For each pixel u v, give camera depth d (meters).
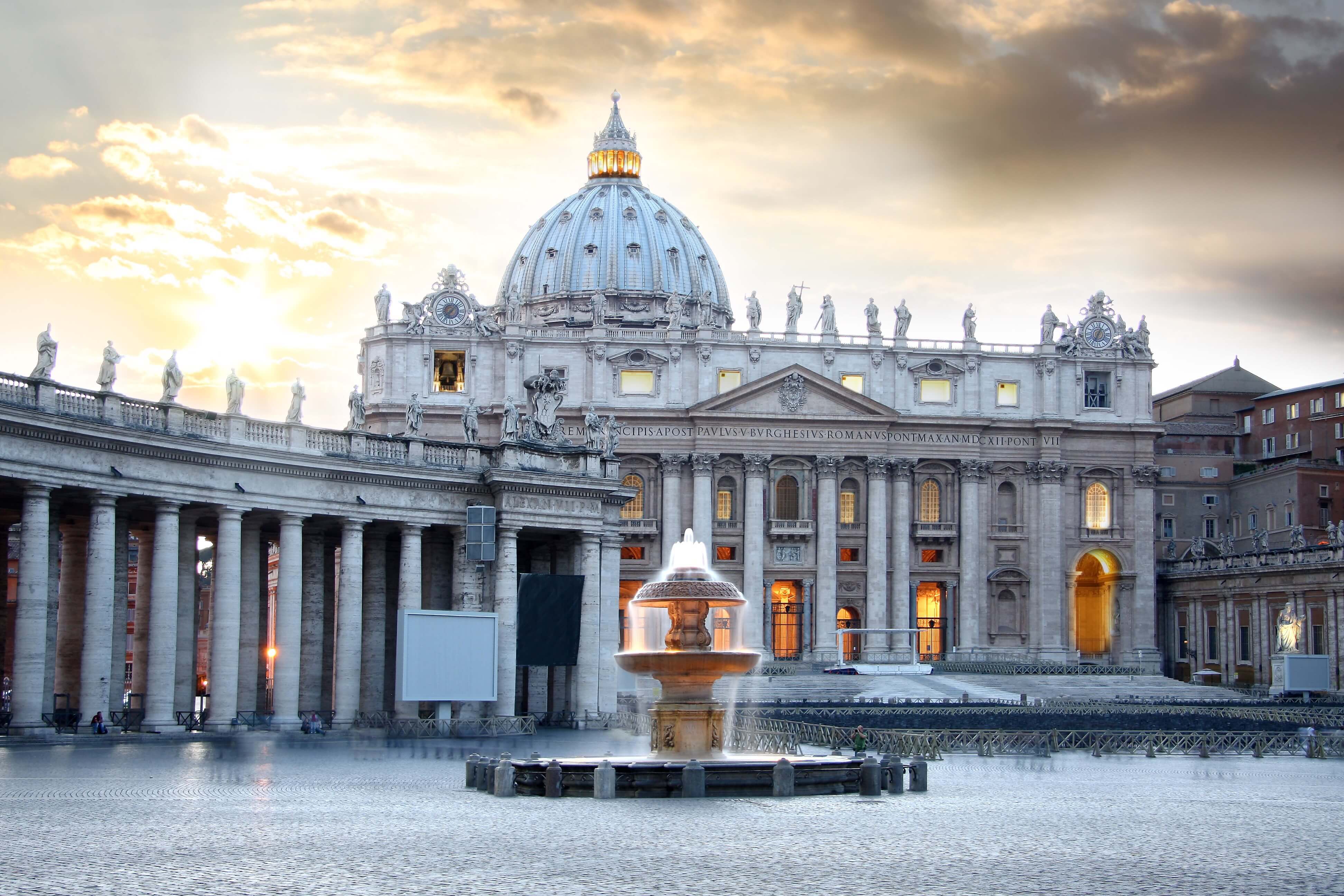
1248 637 144.38
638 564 157.75
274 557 120.12
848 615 163.88
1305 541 157.75
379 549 73.75
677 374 159.50
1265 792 48.03
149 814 36.38
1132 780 52.69
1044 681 136.38
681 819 36.56
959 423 161.75
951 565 163.12
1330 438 166.62
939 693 127.06
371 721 69.88
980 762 62.50
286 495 65.75
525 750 59.88
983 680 136.25
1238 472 177.25
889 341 164.38
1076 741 71.56
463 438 155.12
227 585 63.75
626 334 159.12
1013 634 164.12
